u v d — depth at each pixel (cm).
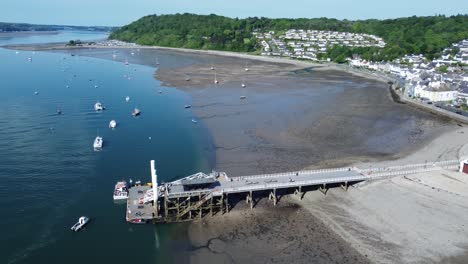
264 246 6272
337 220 6950
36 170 8762
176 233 6619
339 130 12175
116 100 15738
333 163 9450
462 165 8556
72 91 17250
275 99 16438
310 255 6019
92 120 12812
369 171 8438
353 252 6066
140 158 9644
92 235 6469
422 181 8188
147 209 7150
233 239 6469
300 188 7750
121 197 7556
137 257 5984
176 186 7344
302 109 14725
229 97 16638
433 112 14688
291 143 10869
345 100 16650
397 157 9900
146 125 12369
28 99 15412
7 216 6869
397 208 7244
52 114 13375
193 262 5894
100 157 9644
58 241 6262
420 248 6128
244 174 8744
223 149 10331
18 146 10219
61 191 7850
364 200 7594
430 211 7112
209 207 7169
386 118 13850
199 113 13850
